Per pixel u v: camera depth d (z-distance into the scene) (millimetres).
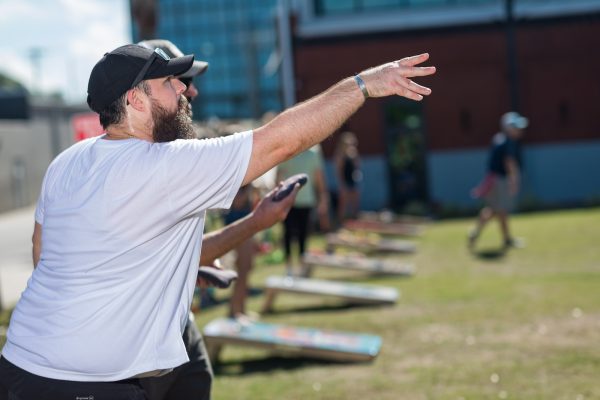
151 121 3285
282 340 8664
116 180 3094
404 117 32062
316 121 3188
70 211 3139
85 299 3078
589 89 31781
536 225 20875
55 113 70938
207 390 4391
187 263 3318
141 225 3088
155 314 3186
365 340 8805
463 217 27562
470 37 31781
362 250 18547
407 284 13289
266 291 11648
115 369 3098
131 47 3283
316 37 31938
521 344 8688
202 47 103562
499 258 15492
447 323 9977
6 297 15117
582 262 14102
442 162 32062
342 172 23453
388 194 32156
